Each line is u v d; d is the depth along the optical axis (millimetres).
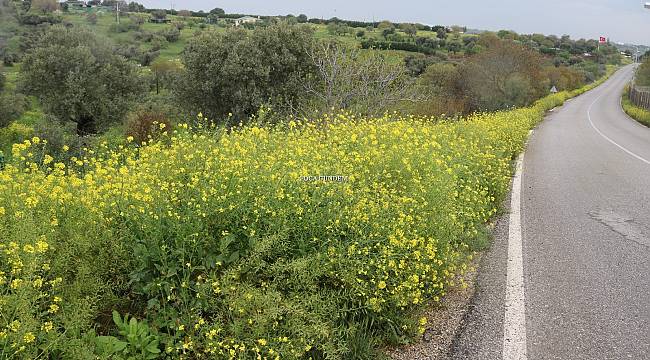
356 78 16438
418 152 6074
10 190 3850
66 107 34312
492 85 35781
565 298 4375
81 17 83688
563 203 8094
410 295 3676
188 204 3586
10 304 2691
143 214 3523
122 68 37344
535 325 3873
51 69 34781
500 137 12633
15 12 60844
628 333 3795
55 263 3139
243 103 23203
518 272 4945
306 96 21000
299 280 3525
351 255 3668
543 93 50094
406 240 3906
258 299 3195
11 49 51219
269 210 3801
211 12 110312
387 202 4371
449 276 4617
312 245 3852
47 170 4816
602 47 151500
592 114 39094
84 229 3496
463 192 6094
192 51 24781
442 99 25797
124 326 2947
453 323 3869
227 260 3553
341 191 4348
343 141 6676
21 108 32469
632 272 5055
